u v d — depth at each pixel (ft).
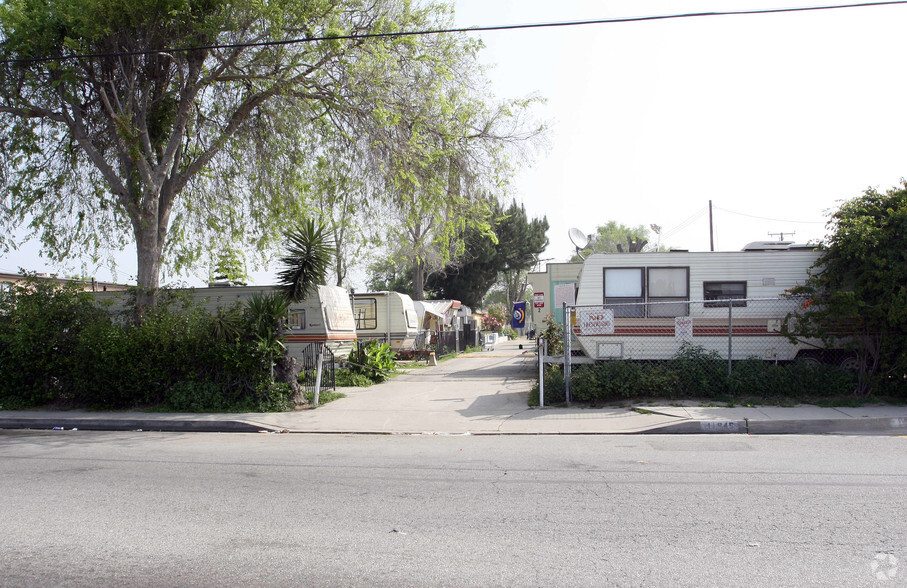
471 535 17.53
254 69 48.16
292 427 38.78
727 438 32.19
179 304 49.44
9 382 46.78
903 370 38.93
